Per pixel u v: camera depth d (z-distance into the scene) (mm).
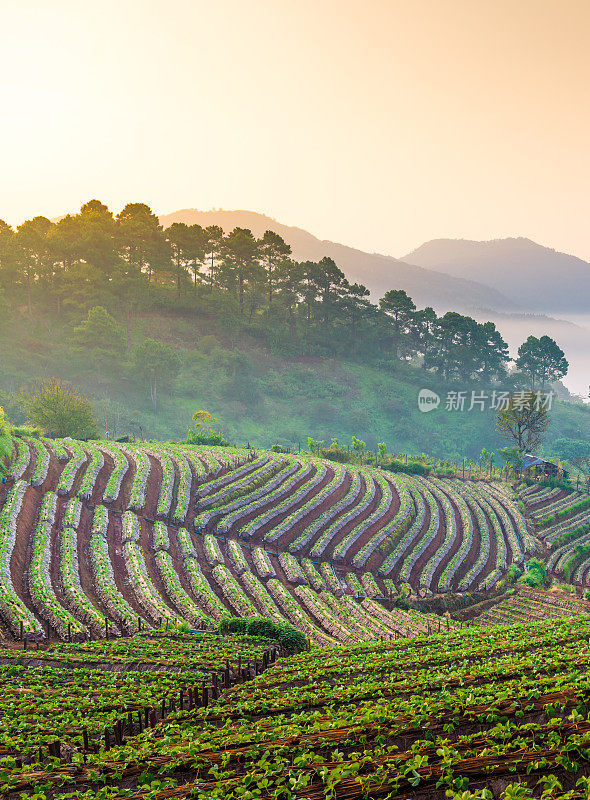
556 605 55406
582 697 13820
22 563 45281
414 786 10805
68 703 22703
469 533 71000
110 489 62812
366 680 24312
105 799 12508
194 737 16656
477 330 193500
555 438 180375
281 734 15320
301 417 160250
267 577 53406
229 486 72000
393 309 198875
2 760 15680
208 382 155625
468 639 34375
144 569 48625
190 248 171250
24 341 143250
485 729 13883
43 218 178625
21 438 75750
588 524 79188
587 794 9203
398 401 172375
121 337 145125
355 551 62844
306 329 190125
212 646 33750
